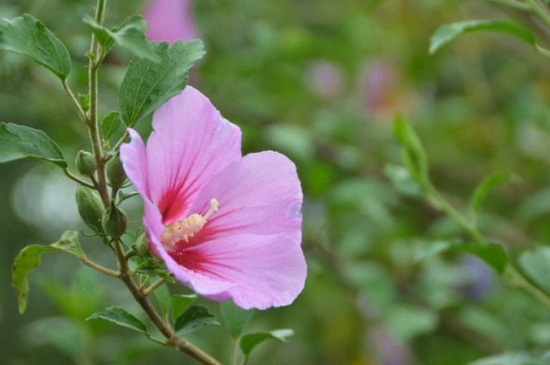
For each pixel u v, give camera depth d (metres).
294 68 1.89
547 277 1.25
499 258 1.22
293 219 1.06
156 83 1.04
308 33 2.04
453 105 2.09
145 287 1.07
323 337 1.84
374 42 2.05
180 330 1.07
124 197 1.04
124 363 1.44
